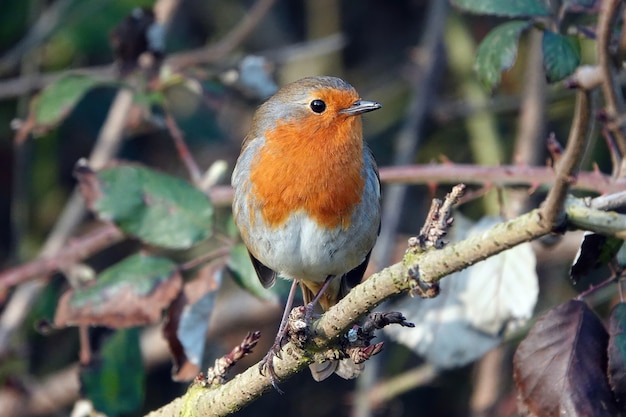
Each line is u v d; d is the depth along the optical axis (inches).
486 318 318.7
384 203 498.9
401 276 213.5
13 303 423.2
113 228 373.1
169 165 518.6
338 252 303.9
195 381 263.7
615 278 245.8
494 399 424.5
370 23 554.3
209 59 449.4
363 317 227.3
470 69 490.6
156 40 367.6
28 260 476.7
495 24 506.9
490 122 474.9
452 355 322.3
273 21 552.1
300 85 303.9
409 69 501.4
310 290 343.3
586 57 435.5
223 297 481.4
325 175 296.7
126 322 296.4
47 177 496.7
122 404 330.0
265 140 303.0
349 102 297.6
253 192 302.7
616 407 232.8
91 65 534.3
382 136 530.0
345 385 502.9
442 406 488.4
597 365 236.2
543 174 321.7
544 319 241.9
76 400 442.6
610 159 460.8
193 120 524.4
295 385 503.8
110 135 444.1
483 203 421.1
